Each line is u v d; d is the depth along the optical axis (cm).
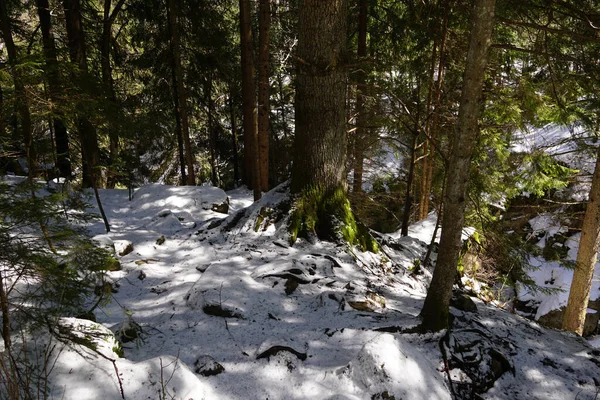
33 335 319
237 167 2006
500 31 773
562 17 558
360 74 938
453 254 408
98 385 291
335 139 654
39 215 330
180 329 432
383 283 611
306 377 355
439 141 973
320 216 666
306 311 490
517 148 1260
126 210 1079
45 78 521
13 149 545
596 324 1123
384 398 325
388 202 1631
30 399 256
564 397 382
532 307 1191
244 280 524
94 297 480
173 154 2009
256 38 1708
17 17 1249
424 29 873
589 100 839
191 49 1527
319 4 593
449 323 469
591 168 1244
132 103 1530
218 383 344
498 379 397
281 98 1797
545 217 1374
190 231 782
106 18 1395
